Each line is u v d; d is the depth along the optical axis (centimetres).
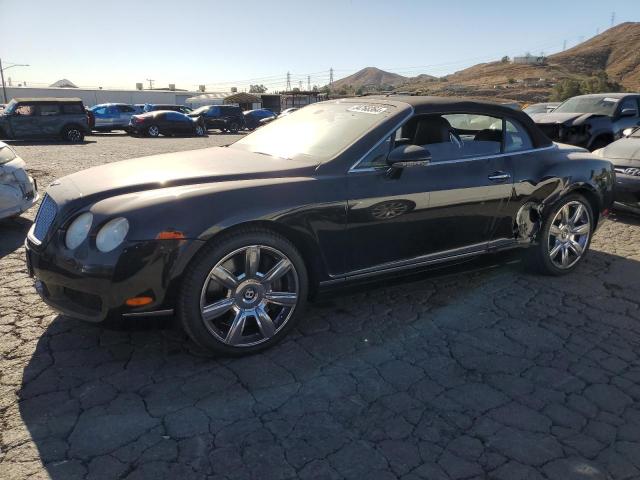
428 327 350
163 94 6412
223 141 2142
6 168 527
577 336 342
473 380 288
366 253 337
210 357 305
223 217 280
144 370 289
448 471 218
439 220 362
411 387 280
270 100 4988
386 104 377
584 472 219
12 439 230
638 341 337
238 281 294
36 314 354
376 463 222
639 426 251
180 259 271
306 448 230
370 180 330
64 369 288
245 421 248
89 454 223
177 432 239
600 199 456
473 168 376
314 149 352
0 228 566
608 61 19288
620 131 1028
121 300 269
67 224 283
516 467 221
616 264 492
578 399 272
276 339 315
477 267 404
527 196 405
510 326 354
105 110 2650
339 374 291
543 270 443
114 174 323
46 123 1911
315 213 309
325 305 383
